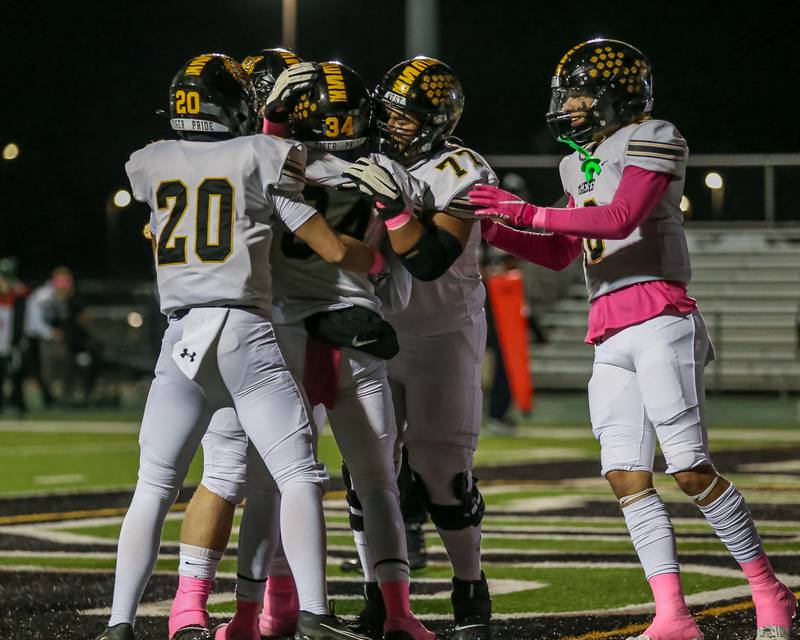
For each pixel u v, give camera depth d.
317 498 16.88
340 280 17.80
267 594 19.17
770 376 73.69
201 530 17.86
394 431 18.17
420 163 18.17
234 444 18.06
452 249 17.58
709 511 17.67
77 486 39.12
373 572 19.75
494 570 24.91
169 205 17.25
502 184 69.12
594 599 22.09
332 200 17.89
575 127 18.11
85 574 24.83
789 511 32.44
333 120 17.86
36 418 66.31
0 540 28.97
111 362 72.00
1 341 67.94
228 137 17.61
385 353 17.72
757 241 78.50
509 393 53.94
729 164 76.75
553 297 79.75
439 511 19.03
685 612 17.44
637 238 17.77
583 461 44.56
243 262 16.88
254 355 16.83
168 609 21.69
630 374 17.94
